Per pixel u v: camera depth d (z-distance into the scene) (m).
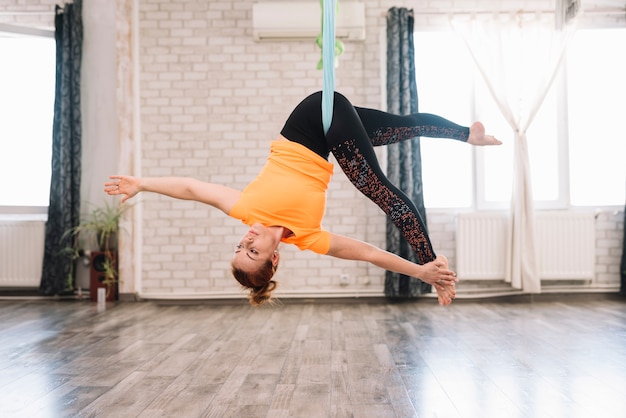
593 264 6.00
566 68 6.19
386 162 6.11
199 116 6.19
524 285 5.90
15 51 6.30
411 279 5.94
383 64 6.13
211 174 6.17
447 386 2.88
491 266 6.00
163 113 6.19
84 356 3.60
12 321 4.92
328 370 3.22
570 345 3.82
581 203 6.26
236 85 6.18
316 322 4.85
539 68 5.99
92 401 2.69
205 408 2.57
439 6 6.17
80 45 6.21
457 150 6.18
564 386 2.87
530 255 5.89
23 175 6.32
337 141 2.34
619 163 6.23
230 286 6.13
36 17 6.33
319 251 2.39
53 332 4.41
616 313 5.14
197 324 4.78
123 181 2.41
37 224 6.18
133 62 6.15
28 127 6.32
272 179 2.36
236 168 6.17
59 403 2.66
